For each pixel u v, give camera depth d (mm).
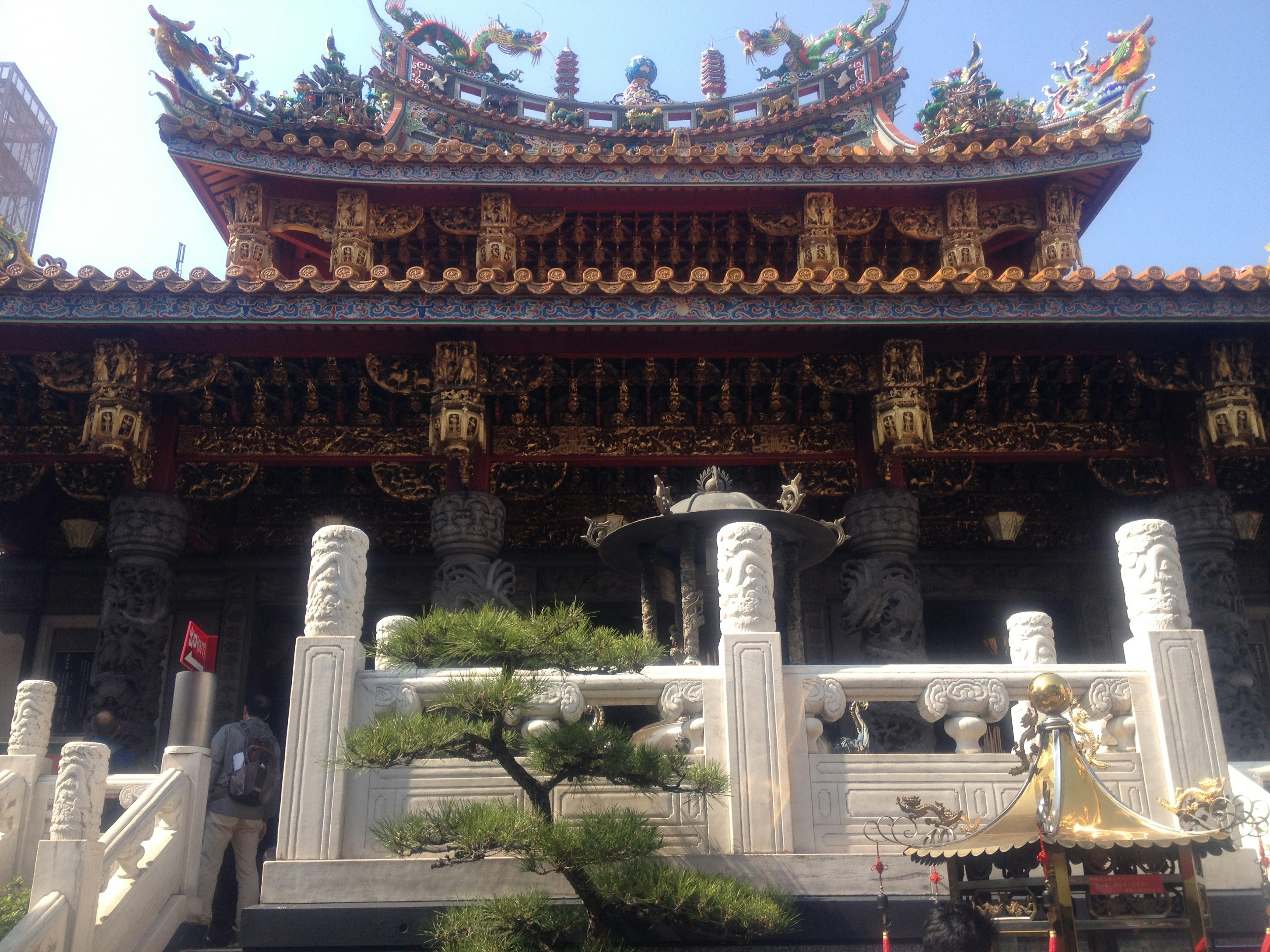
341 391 14750
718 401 15297
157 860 7836
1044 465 17578
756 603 7148
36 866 6695
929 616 17688
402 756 5805
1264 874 5879
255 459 14820
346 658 6969
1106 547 17156
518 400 15203
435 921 6211
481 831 5492
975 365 14352
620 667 6129
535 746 6051
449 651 5859
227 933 8977
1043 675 5676
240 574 16891
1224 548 14203
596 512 17047
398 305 13352
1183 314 13305
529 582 16938
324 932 6324
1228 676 13508
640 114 23172
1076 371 14773
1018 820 5504
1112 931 5129
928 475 16250
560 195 18031
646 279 19156
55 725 16203
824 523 8742
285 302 13242
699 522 8594
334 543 7309
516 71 23984
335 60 20312
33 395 14750
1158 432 15141
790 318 13453
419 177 17500
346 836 6727
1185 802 6176
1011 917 5371
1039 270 18297
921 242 18922
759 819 6668
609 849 5512
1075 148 17672
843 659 16672
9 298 12969
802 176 17672
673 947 6379
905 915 6449
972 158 17703
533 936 5750
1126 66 18812
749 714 6855
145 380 13859
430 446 14883
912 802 6047
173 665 16484
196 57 18484
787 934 6379
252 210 17719
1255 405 13812
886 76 22719
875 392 14266
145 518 13812
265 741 9297
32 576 16797
